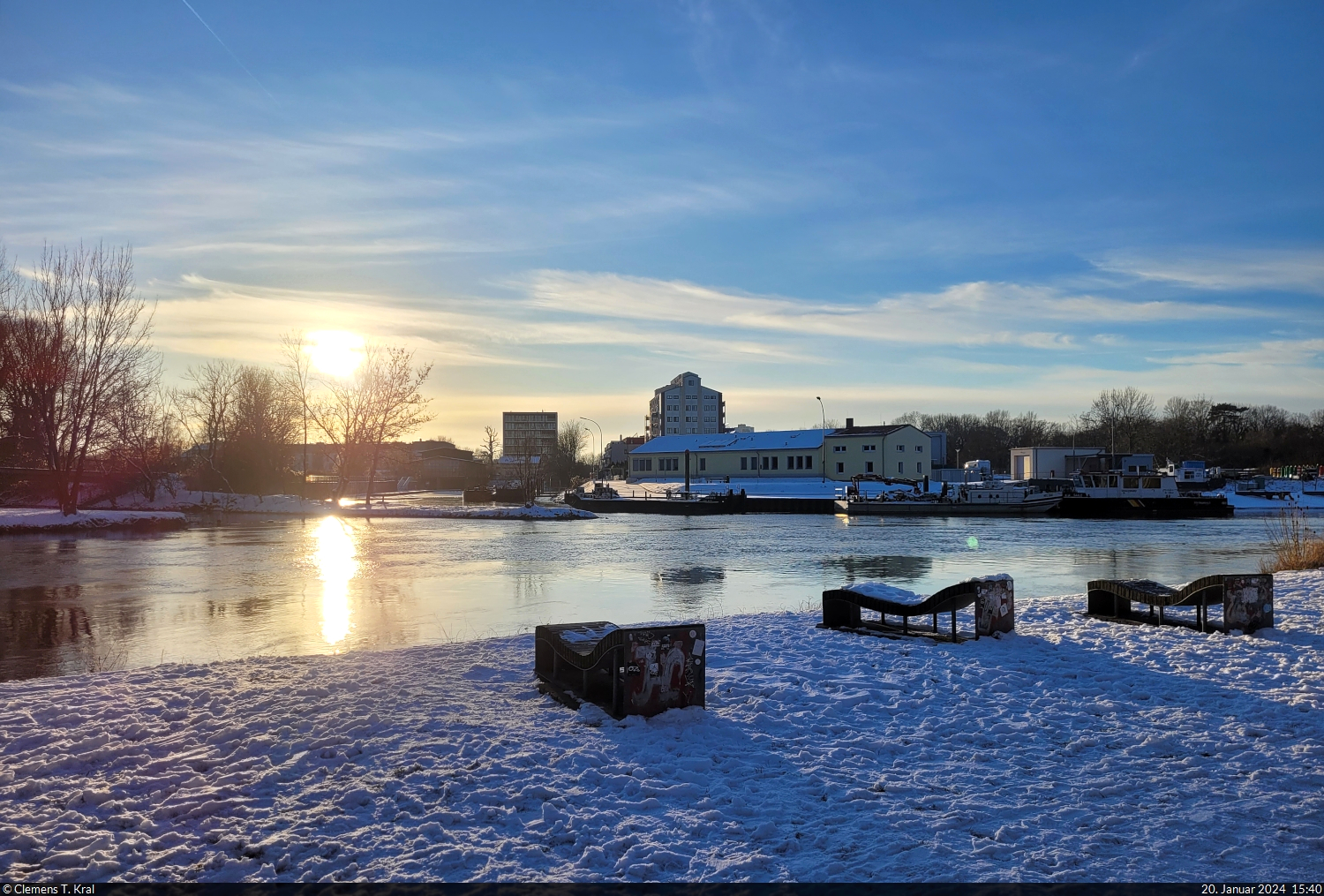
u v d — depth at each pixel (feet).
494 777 19.10
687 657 24.14
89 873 14.84
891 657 32.53
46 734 22.24
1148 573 82.74
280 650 45.78
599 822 16.92
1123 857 15.24
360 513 217.15
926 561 98.37
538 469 384.27
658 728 22.71
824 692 26.99
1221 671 29.17
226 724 22.88
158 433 235.40
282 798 18.06
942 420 523.70
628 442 528.63
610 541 134.00
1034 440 474.90
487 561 102.37
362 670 29.89
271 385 270.26
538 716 23.94
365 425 245.45
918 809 17.67
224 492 258.78
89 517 163.02
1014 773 19.63
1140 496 201.87
